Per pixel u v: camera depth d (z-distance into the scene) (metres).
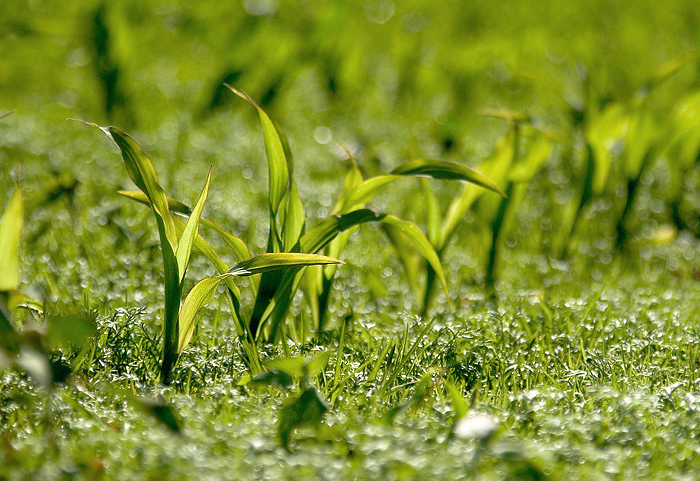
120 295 4.56
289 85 10.28
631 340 4.08
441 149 9.02
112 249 5.67
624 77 10.89
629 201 6.14
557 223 6.77
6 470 2.49
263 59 10.02
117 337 3.84
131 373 3.65
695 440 3.01
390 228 4.77
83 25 10.17
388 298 5.15
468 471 2.57
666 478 2.61
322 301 4.44
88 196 6.74
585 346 4.18
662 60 13.23
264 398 3.36
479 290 5.37
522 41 12.29
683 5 15.30
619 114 5.81
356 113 10.95
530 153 5.53
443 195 7.54
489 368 3.80
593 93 6.09
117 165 7.93
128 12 10.45
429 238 4.93
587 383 3.67
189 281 5.10
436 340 4.01
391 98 11.56
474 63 10.99
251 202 7.09
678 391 3.46
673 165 6.74
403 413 3.21
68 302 4.49
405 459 2.53
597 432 2.99
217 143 9.09
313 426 2.84
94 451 2.74
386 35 13.55
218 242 5.96
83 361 3.59
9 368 3.41
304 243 3.98
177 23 11.53
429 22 13.61
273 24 10.14
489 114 5.38
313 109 11.00
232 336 4.11
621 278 5.74
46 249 5.59
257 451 2.68
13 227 3.70
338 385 3.51
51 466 2.45
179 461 2.59
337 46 10.29
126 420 3.01
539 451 2.62
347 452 2.84
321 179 8.02
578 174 7.93
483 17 13.63
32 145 8.25
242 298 4.98
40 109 10.31
